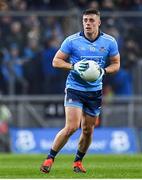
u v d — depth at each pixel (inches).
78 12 2225.6
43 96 2187.5
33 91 2182.6
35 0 2421.3
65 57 1106.7
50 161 1101.1
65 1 2420.0
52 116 2182.6
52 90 2193.7
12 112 2155.5
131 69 2252.7
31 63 2190.0
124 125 2201.0
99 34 1114.7
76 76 1093.8
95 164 1421.0
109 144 2146.9
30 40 2229.3
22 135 2138.3
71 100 1090.1
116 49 1125.1
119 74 2245.3
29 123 2164.1
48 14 2247.8
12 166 1353.3
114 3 2463.1
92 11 1095.0
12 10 2388.0
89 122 1122.7
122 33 2281.0
